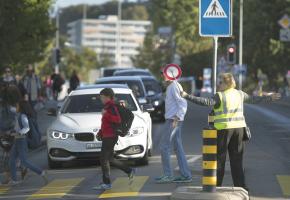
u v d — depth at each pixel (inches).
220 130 1052.5
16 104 1240.8
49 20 3314.5
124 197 1095.0
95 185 1230.3
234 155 1072.8
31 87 2603.3
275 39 5147.6
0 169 1473.9
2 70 3009.4
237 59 6023.6
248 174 1299.2
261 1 5182.1
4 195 1163.9
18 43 3024.1
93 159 1455.5
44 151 1862.7
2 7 2805.1
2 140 1258.0
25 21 3016.7
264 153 1625.2
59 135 1448.1
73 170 1445.6
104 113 1171.3
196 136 2075.5
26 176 1381.6
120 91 1595.7
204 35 1167.6
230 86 1066.1
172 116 1198.3
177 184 1202.0
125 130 1173.1
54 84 4087.1
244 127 1063.0
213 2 1162.0
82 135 1437.0
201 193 1013.2
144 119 1492.4
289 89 4252.0
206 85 6555.1
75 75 3956.7
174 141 1210.6
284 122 2544.3
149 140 1560.0
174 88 1194.6
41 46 3329.2
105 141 1170.0
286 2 4940.9
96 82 2429.9
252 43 5398.6
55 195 1136.8
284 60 5241.1
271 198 1060.5
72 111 1547.7
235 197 1004.6
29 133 1273.4
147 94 2536.9
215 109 1059.9
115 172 1382.9
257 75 6053.2
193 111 3265.3
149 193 1122.7
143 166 1454.2
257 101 1075.3
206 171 1025.5
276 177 1262.3
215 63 1165.7
